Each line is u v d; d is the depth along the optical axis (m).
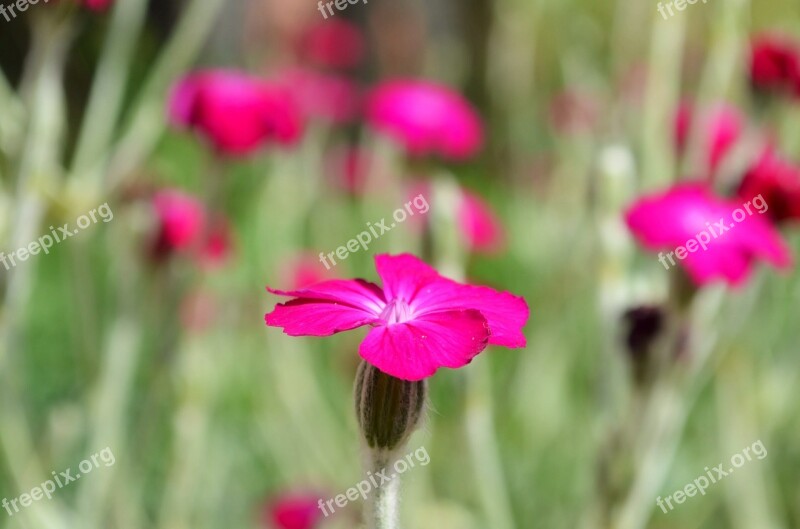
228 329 0.55
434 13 0.83
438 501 0.53
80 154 0.48
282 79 0.61
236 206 0.62
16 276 0.45
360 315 0.36
